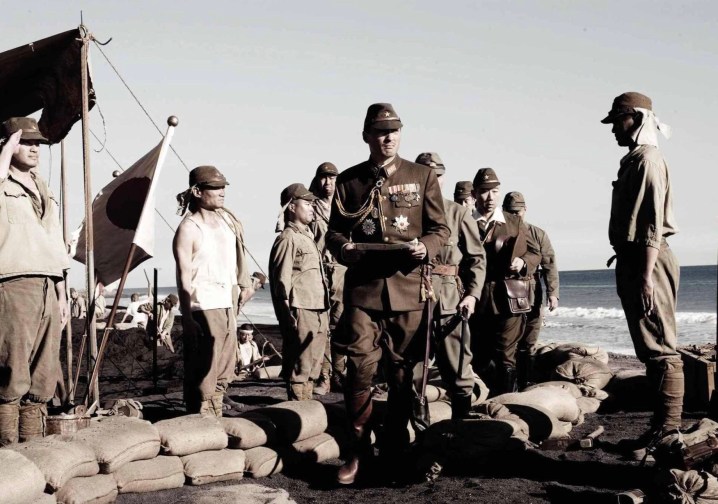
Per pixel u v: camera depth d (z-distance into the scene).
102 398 9.18
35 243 5.55
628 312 5.76
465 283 6.52
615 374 8.99
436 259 6.39
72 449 4.75
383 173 5.72
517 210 10.00
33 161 5.63
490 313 7.97
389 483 5.51
